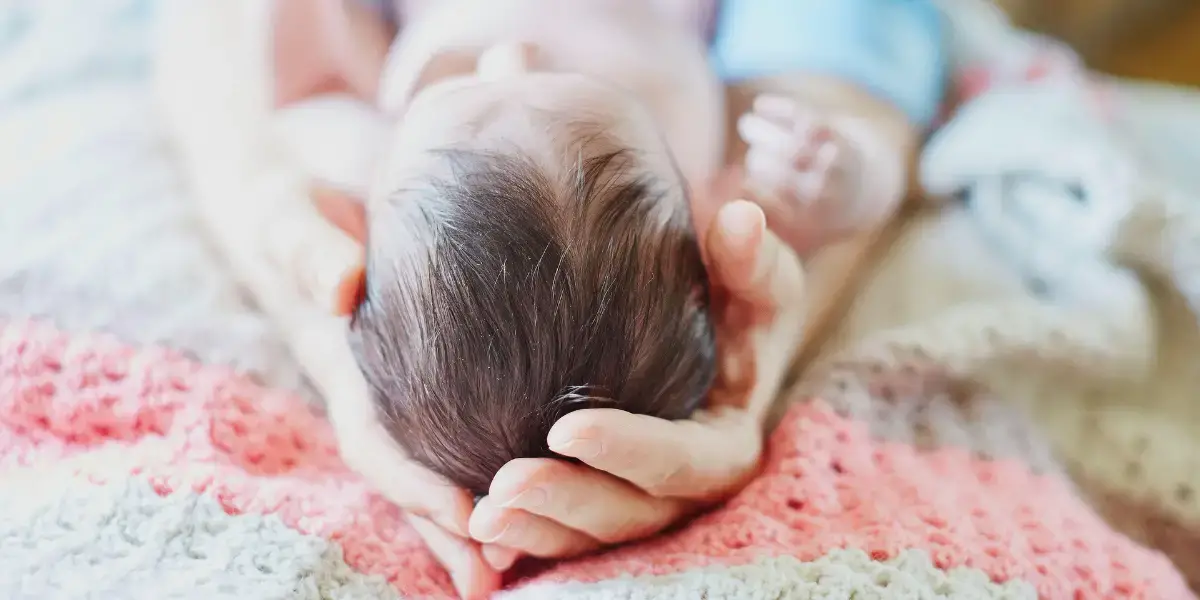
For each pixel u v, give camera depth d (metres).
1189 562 0.77
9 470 0.59
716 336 0.63
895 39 0.91
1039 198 0.88
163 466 0.58
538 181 0.54
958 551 0.58
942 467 0.70
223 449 0.62
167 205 0.83
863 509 0.61
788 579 0.54
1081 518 0.67
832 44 0.86
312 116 0.80
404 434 0.55
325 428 0.69
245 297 0.76
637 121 0.59
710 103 0.79
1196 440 0.81
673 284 0.55
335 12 0.83
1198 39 1.36
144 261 0.76
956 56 1.06
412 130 0.58
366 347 0.56
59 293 0.71
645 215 0.55
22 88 0.97
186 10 0.91
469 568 0.57
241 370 0.69
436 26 0.73
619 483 0.54
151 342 0.69
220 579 0.51
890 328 0.82
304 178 0.71
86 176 0.84
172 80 0.89
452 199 0.54
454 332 0.52
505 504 0.50
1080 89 1.02
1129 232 0.82
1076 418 0.82
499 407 0.52
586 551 0.59
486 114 0.56
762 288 0.62
